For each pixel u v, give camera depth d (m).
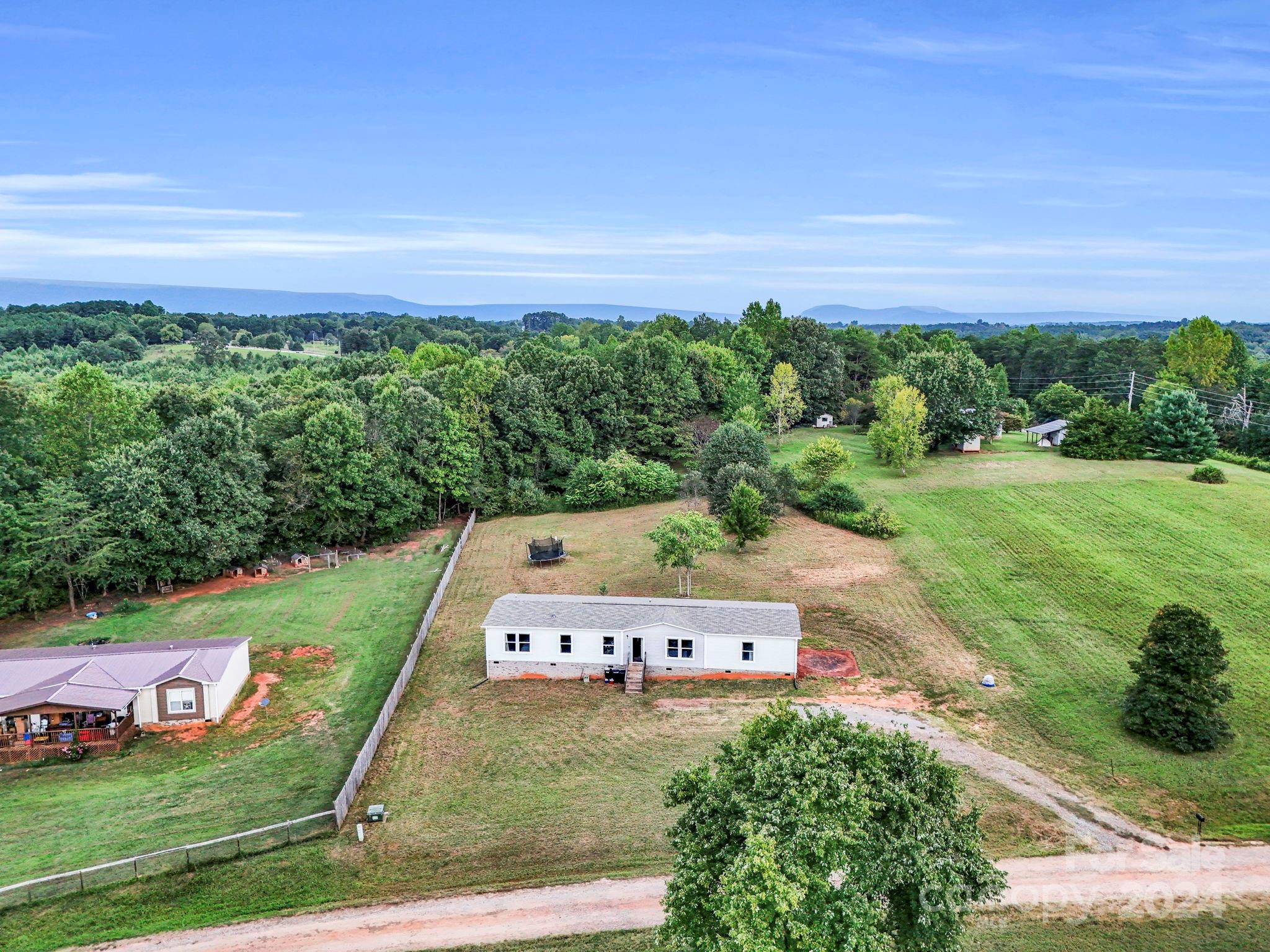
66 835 28.33
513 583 56.47
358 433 67.56
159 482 53.81
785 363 109.88
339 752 34.41
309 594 55.28
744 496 58.53
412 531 74.44
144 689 36.94
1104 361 127.06
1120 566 52.34
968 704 37.47
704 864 17.86
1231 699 34.06
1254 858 26.44
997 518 63.47
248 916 23.94
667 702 38.78
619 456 83.88
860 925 15.95
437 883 25.47
